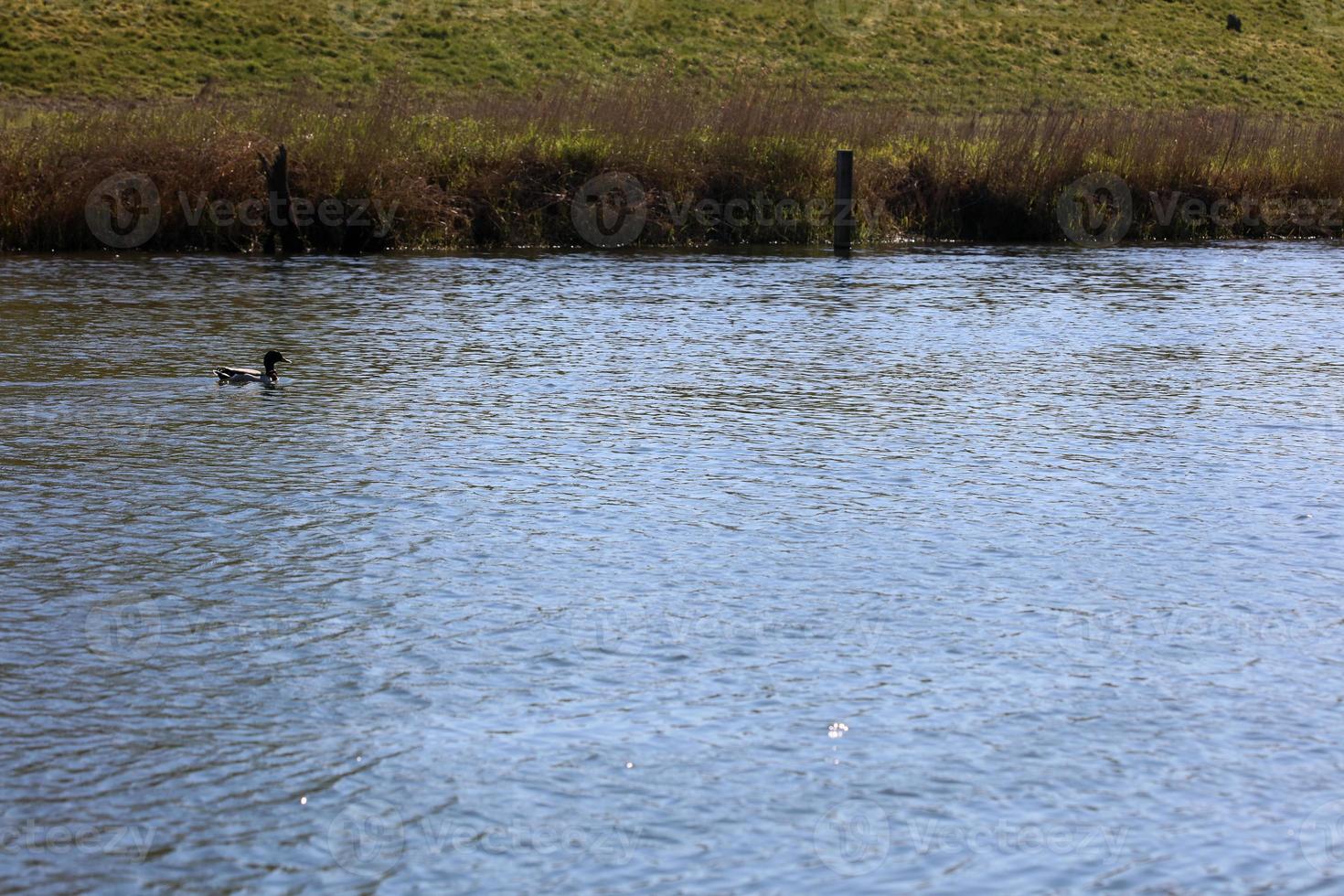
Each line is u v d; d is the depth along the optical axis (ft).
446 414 51.72
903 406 53.88
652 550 38.01
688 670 31.07
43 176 91.86
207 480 43.55
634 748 27.89
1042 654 32.14
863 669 31.22
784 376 58.75
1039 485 44.01
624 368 59.93
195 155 93.30
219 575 36.01
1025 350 65.16
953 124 140.36
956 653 32.07
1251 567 37.45
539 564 36.99
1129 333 70.08
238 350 62.13
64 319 68.49
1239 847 25.05
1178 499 42.88
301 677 30.58
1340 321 74.18
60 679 30.30
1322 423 52.03
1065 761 27.66
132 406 52.37
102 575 35.91
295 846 24.82
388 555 37.50
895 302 78.48
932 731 28.68
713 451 47.37
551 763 27.32
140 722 28.63
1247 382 58.85
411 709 29.30
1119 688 30.55
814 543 38.68
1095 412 53.36
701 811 25.86
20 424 49.60
